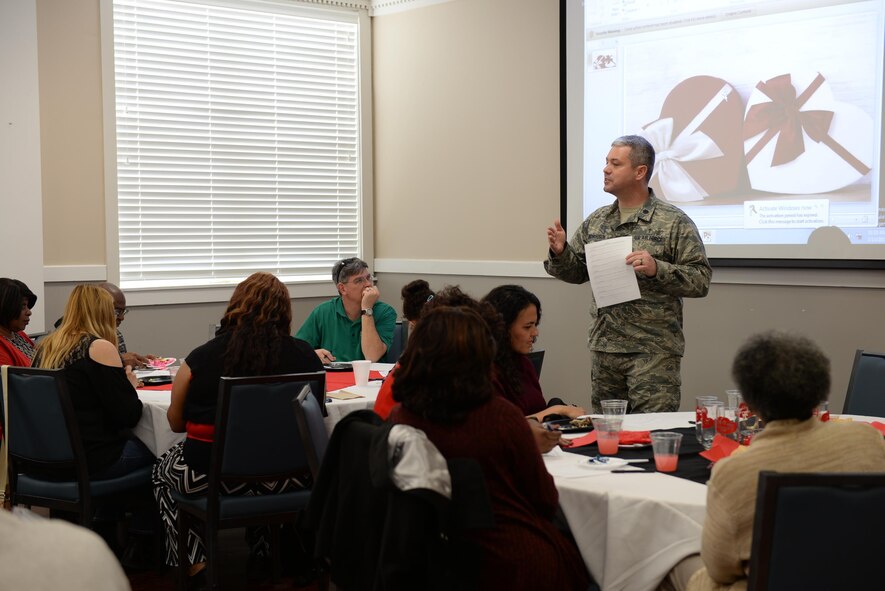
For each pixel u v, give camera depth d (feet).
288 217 19.70
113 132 17.61
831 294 13.67
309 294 19.79
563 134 16.60
